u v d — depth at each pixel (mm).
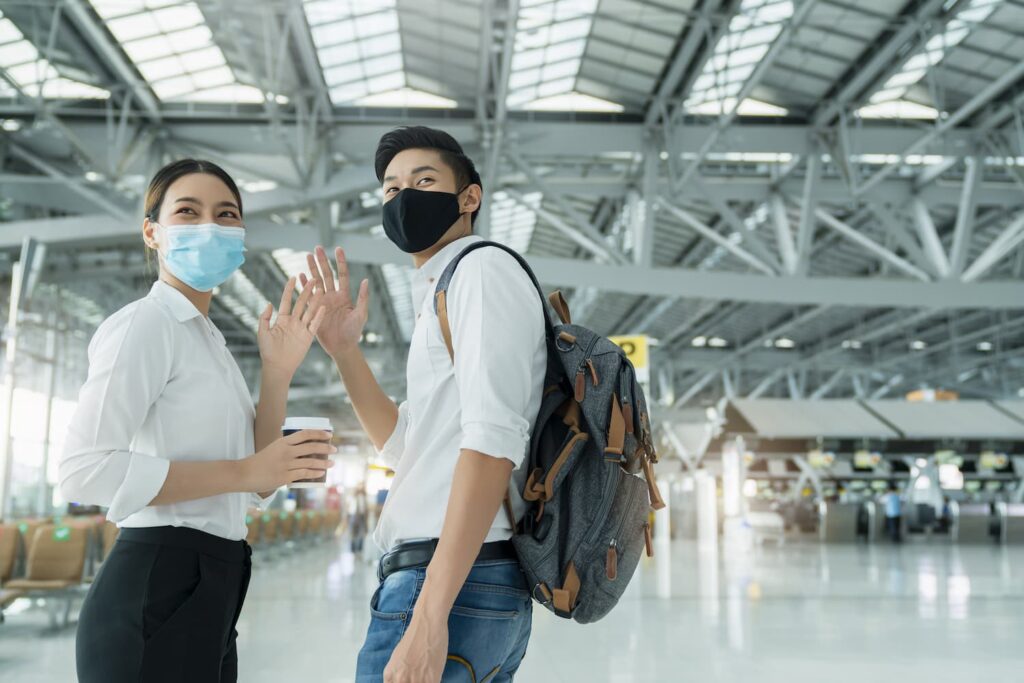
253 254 28078
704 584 13375
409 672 1523
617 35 16078
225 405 2232
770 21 14375
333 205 20719
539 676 6492
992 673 6656
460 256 1848
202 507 2117
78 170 20172
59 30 14820
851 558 20109
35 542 8984
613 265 18562
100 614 2025
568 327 1854
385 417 2516
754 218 26875
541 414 1809
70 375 28797
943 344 42469
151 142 18047
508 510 1794
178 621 2035
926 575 15203
